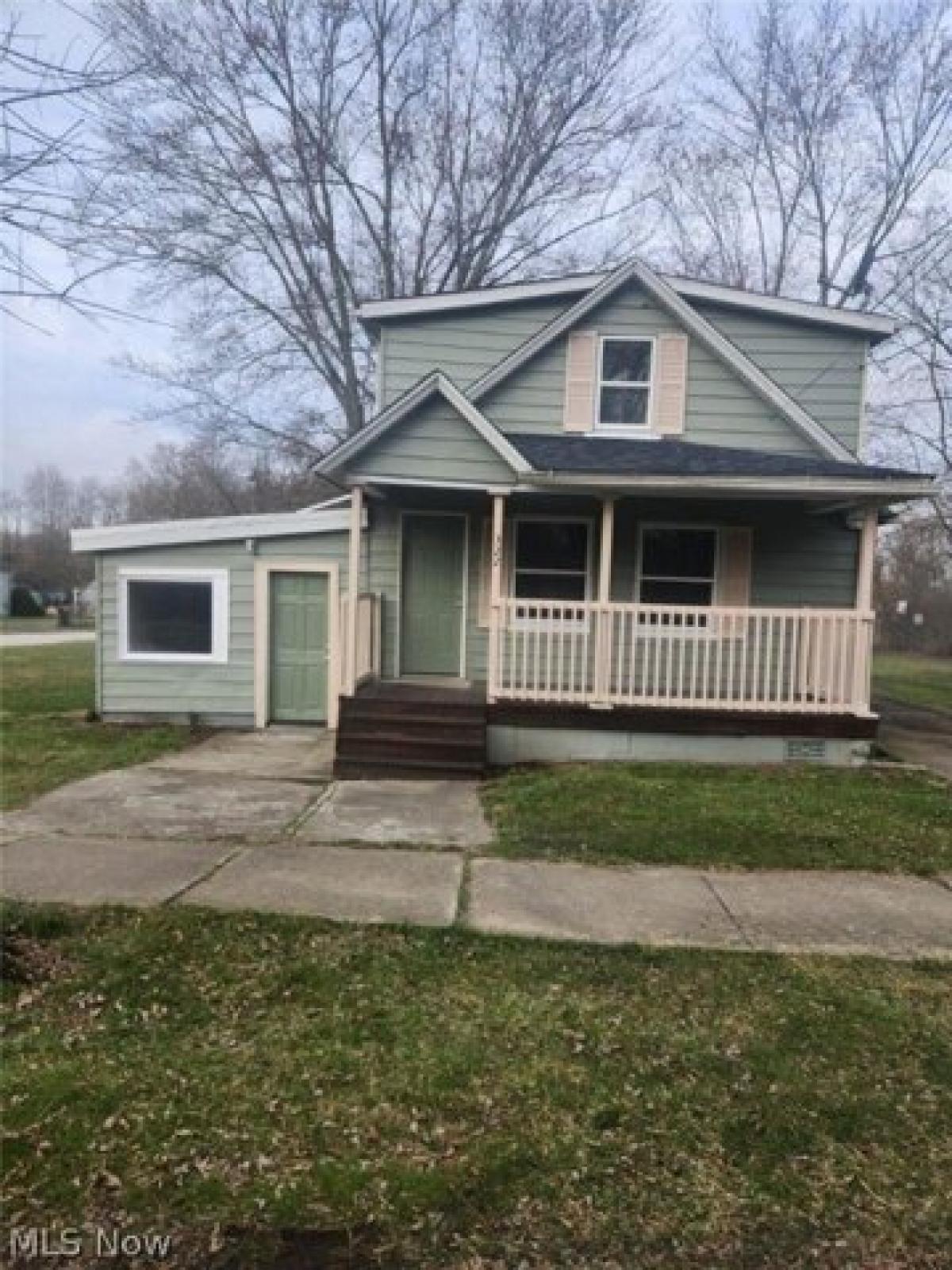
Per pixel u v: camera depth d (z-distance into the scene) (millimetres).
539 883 5281
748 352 12008
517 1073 3143
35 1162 2553
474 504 11281
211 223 18016
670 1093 3051
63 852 5652
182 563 11477
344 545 11469
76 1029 3363
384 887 5082
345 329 21250
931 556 29656
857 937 4590
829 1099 3045
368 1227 2348
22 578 50281
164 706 11570
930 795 7703
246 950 4113
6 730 10789
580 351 11477
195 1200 2418
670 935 4520
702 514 11094
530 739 9148
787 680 10547
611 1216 2426
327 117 19844
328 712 11586
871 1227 2416
